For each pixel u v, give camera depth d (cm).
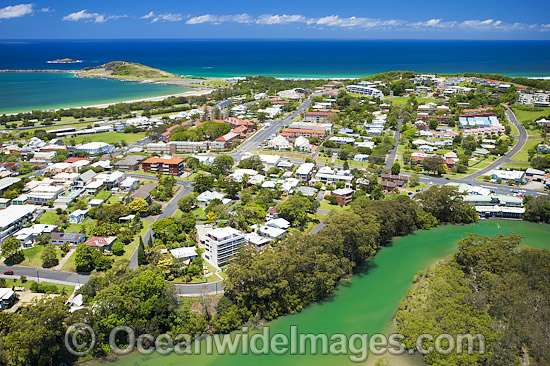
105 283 14775
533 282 14788
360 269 17975
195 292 15375
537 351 12419
